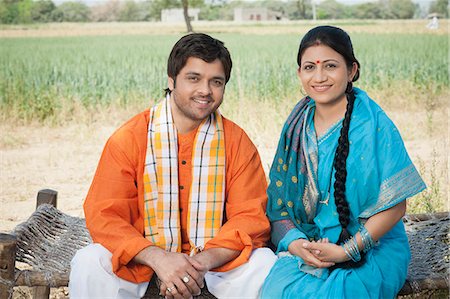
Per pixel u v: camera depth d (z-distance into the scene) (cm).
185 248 377
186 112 363
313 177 362
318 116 364
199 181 373
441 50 1719
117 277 356
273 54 1680
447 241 447
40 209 464
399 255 366
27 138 985
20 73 1348
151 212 370
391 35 2172
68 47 1930
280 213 374
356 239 348
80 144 957
